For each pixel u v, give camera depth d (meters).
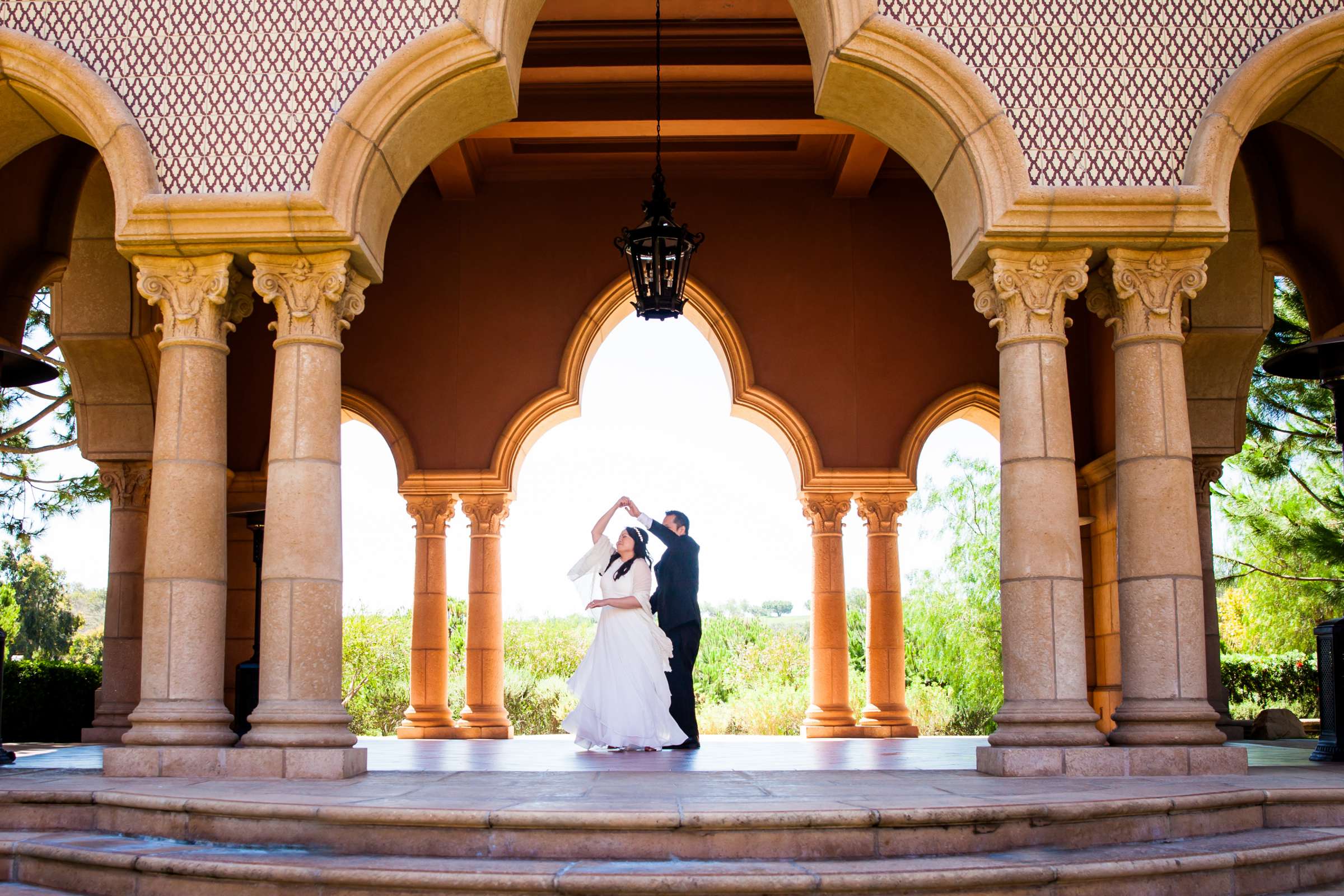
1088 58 6.67
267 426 11.98
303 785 5.55
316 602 6.32
